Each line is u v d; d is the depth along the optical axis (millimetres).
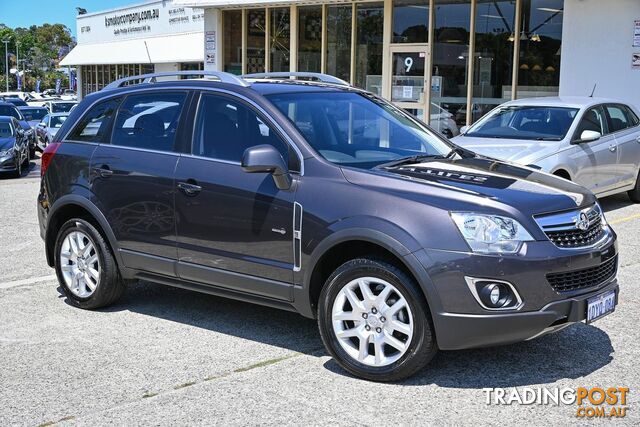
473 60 16125
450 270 4465
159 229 5809
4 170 17359
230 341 5633
